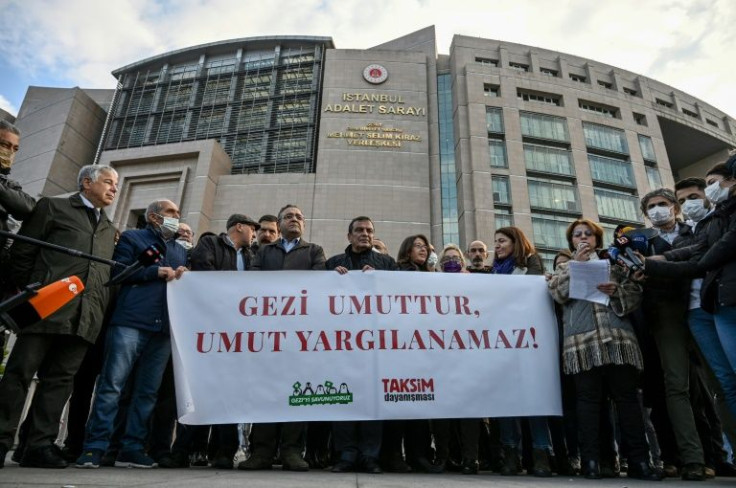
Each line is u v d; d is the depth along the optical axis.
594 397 3.66
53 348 3.45
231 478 2.61
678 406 3.72
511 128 37.88
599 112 42.44
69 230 3.53
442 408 3.78
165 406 4.18
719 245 3.24
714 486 2.99
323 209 35.47
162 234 4.24
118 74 47.62
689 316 3.70
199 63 46.16
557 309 4.27
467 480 3.02
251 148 40.72
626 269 3.68
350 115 38.34
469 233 34.25
